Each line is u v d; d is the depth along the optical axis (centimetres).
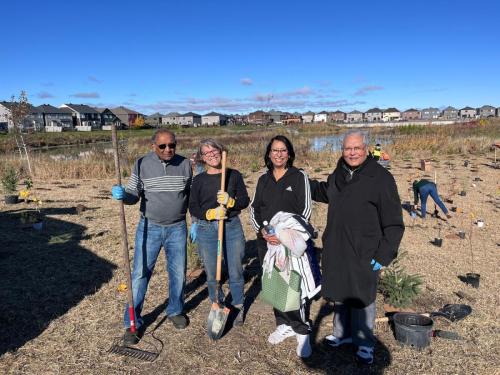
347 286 317
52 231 730
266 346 369
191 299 463
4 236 699
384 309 428
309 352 351
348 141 305
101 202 998
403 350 359
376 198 305
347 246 313
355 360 346
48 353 360
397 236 304
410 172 1363
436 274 519
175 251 385
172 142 352
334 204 320
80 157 1781
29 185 1036
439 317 409
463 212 841
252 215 378
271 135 3488
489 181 1174
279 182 356
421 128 3725
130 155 1931
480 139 2131
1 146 2873
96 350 364
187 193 381
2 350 363
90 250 625
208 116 12625
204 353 359
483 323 401
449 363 341
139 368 340
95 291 483
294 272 336
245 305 448
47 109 8275
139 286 377
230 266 388
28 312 430
